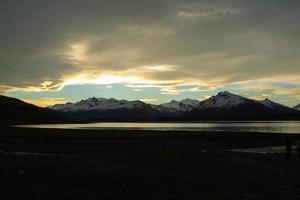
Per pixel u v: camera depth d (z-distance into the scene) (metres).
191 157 37.22
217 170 30.05
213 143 71.31
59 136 88.56
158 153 41.00
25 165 31.73
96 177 26.16
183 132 103.88
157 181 25.08
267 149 61.56
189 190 22.36
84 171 28.67
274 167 33.31
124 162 34.31
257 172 29.56
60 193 21.16
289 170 31.64
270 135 90.50
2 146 61.16
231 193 21.48
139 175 27.23
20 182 24.34
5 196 20.11
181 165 32.25
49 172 28.12
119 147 59.53
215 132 103.69
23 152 51.12
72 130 119.56
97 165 32.31
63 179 25.41
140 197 20.44
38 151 52.75
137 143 70.00
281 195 20.97
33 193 20.98
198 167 31.38
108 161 35.16
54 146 62.22
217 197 20.41
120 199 19.98
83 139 80.50
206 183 24.53
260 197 20.41
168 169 30.19
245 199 19.92
